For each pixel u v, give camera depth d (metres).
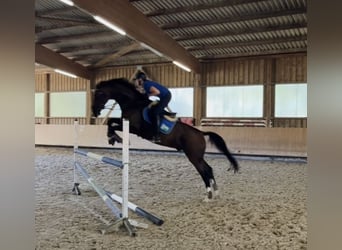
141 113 4.22
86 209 3.60
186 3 7.16
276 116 10.18
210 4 7.11
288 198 4.14
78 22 8.24
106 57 11.56
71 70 11.61
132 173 6.05
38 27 8.95
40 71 13.35
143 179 5.47
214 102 10.97
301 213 3.45
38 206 3.69
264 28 8.22
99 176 5.74
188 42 9.52
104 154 9.05
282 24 7.97
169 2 7.13
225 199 4.09
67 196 4.21
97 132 10.64
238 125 10.41
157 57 11.44
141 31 7.37
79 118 12.87
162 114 4.18
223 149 4.26
